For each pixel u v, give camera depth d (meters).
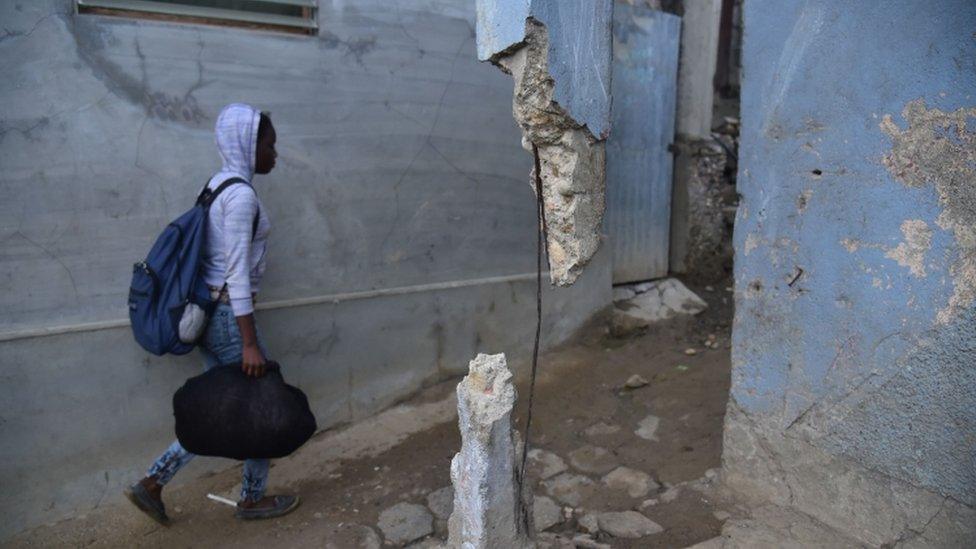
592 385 4.65
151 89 3.34
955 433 2.37
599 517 3.13
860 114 2.55
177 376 3.55
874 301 2.57
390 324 4.30
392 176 4.19
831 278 2.71
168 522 3.26
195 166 3.50
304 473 3.73
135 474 3.49
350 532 3.19
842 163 2.63
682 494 3.26
